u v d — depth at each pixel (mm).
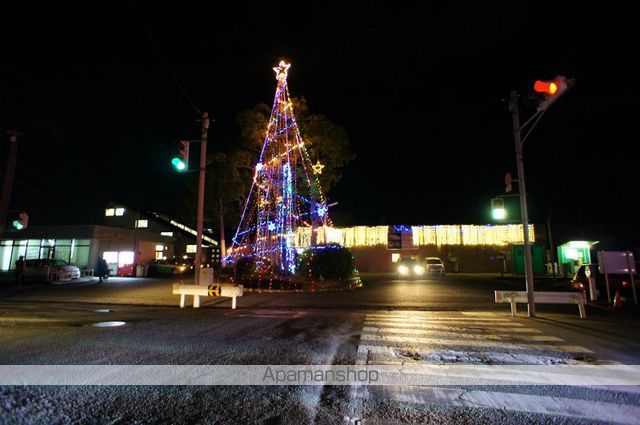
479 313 12805
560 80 10023
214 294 13531
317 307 13992
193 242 45375
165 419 4379
